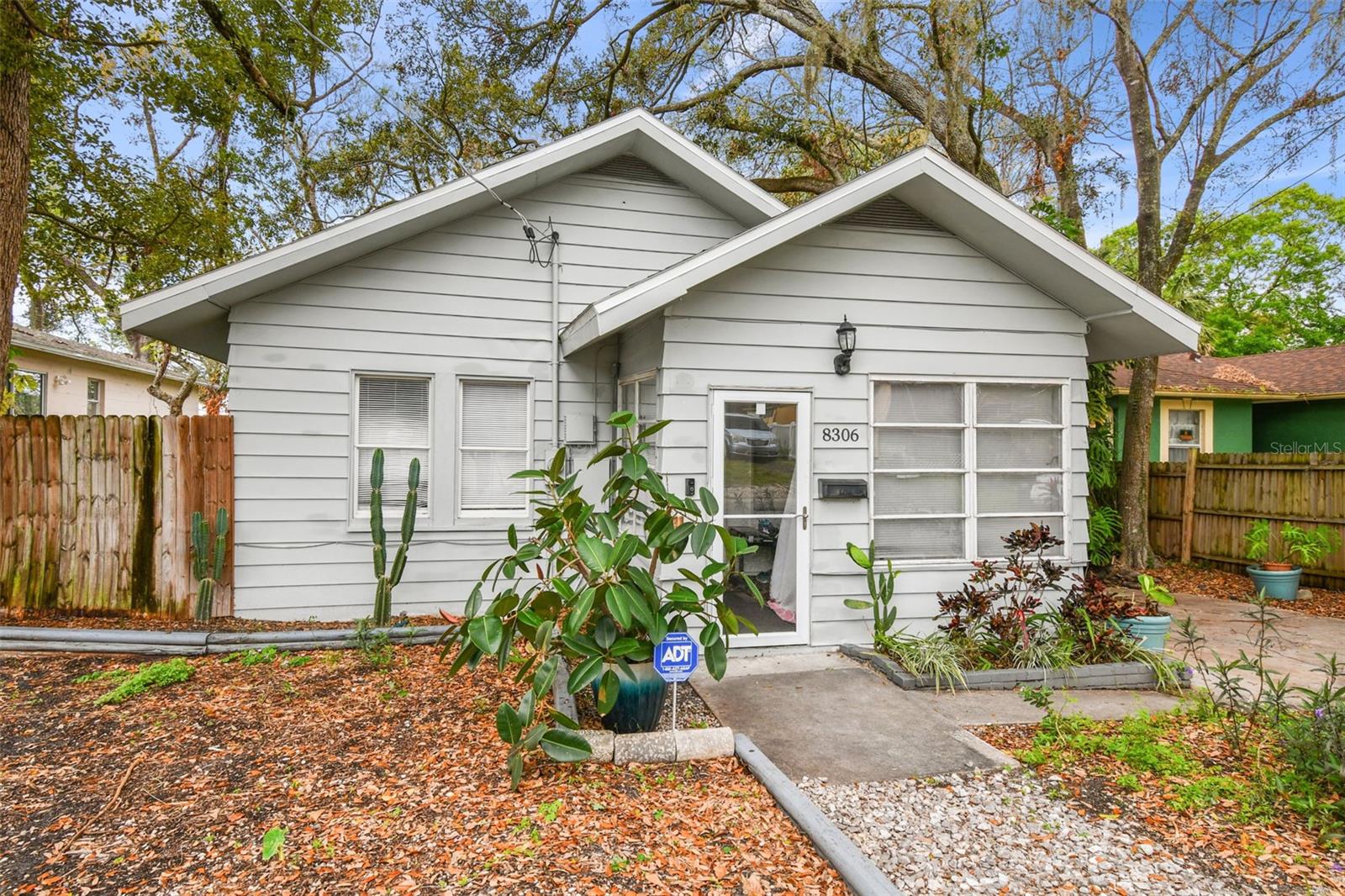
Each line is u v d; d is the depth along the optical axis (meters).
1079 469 6.29
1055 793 3.57
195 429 6.66
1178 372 14.32
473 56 14.22
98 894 2.66
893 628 5.96
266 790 3.47
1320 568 8.90
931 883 2.81
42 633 5.73
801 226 5.43
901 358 6.03
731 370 5.74
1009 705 4.83
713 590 4.09
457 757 3.83
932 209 5.91
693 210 7.73
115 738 4.12
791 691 5.01
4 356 7.24
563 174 7.30
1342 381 13.02
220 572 6.47
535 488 7.32
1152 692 5.21
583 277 7.46
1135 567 9.80
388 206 6.53
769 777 3.52
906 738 4.25
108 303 12.45
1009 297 6.20
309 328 6.77
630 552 3.73
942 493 6.14
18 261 7.36
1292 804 3.34
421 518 7.05
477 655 3.92
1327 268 23.41
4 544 6.50
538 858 2.84
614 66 14.40
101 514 6.61
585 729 4.18
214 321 7.01
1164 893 2.77
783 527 5.87
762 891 2.66
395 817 3.19
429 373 7.06
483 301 7.20
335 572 6.85
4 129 7.18
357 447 6.98
